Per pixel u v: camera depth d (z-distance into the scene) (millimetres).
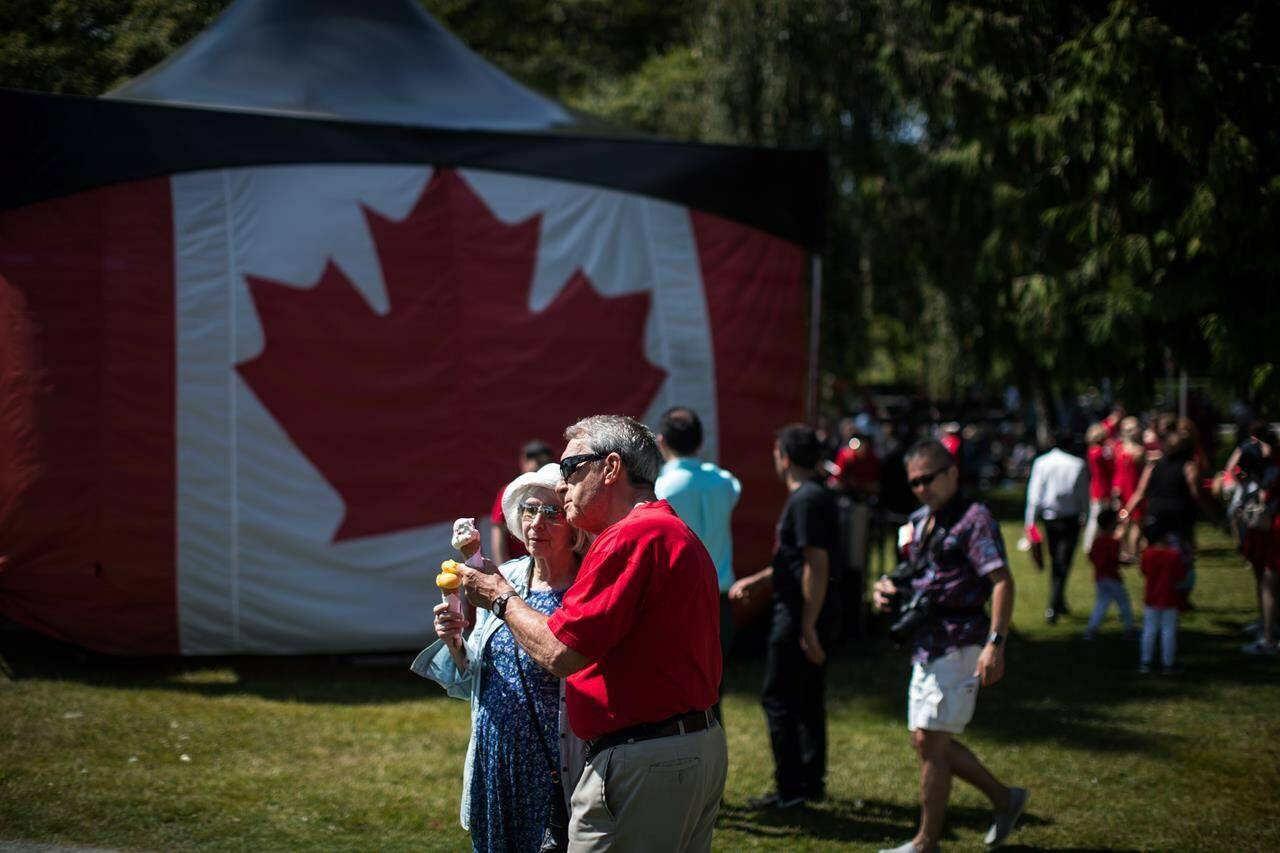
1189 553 9945
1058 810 5547
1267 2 7758
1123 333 8617
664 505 3225
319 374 8023
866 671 8648
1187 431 9961
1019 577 13062
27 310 7469
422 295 8258
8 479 7418
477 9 24078
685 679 3064
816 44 17828
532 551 3498
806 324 9383
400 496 8148
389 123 8320
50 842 4668
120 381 7645
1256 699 7621
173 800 5230
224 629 7883
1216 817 5438
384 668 8234
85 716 6480
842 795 5793
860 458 12656
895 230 18438
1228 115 7613
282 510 7941
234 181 8000
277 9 9398
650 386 8711
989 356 18203
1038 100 9070
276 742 6238
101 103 7672
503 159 8531
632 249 8773
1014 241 9859
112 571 7629
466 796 3447
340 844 4832
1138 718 7188
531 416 8391
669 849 3047
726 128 18203
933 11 9523
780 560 5621
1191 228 7605
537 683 3383
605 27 25625
